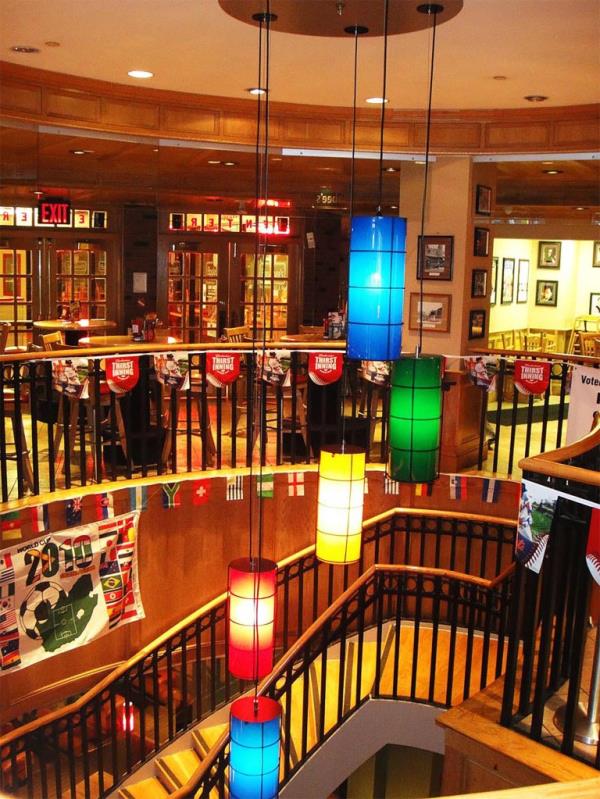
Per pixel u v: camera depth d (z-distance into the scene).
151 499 6.17
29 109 6.04
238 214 10.09
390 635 7.00
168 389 9.38
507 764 3.18
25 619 5.51
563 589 3.58
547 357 6.92
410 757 7.52
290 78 6.00
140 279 9.87
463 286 7.43
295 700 6.23
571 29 4.58
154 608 6.37
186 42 5.06
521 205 10.15
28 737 5.75
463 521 6.85
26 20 4.63
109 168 8.84
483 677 5.45
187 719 6.52
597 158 6.94
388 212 10.01
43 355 5.50
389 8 4.15
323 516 4.17
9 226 9.16
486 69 5.59
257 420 7.39
